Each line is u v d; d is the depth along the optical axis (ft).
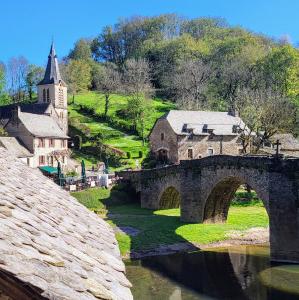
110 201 165.58
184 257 106.63
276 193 101.91
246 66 348.18
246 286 84.07
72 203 38.40
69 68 400.47
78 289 14.32
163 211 157.17
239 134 226.99
